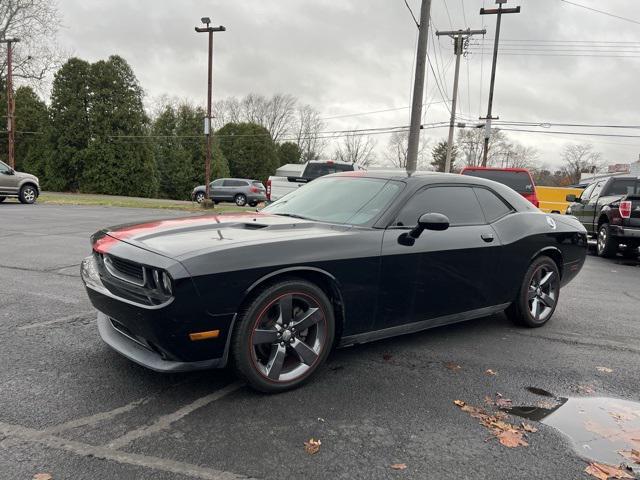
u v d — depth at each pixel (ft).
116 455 7.67
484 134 93.91
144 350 9.90
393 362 12.20
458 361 12.46
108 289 9.91
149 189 120.78
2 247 27.32
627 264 32.50
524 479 7.52
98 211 55.93
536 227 15.24
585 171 256.11
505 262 14.19
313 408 9.54
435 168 258.98
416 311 12.30
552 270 15.96
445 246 12.52
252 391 10.16
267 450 7.98
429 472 7.59
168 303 8.70
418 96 48.34
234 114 239.09
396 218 11.94
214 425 8.72
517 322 15.75
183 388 10.17
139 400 9.57
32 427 8.40
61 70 114.83
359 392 10.37
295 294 10.12
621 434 9.05
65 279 19.60
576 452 8.35
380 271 11.26
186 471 7.33
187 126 151.02
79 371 10.78
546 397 10.57
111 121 116.06
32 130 131.85
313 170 50.72
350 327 11.19
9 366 10.93
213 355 9.39
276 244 9.86
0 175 59.06
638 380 11.73
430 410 9.68
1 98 129.39
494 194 14.89
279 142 237.45
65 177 116.98
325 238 10.59
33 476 7.04
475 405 10.02
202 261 8.93
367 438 8.52
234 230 11.01
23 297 16.74
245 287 9.33
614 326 16.39
